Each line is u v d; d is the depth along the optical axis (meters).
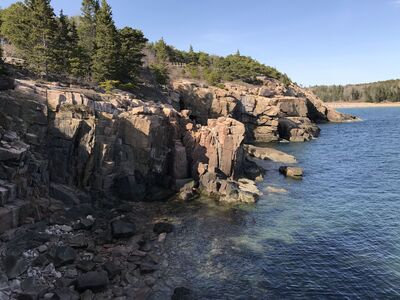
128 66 71.94
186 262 30.38
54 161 40.94
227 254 32.03
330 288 27.06
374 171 63.44
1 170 31.91
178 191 49.94
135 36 75.31
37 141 38.94
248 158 71.88
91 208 39.91
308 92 176.75
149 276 27.89
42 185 37.69
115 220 35.22
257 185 55.78
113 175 45.28
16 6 76.31
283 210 43.84
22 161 33.97
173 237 35.31
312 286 27.28
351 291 26.69
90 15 81.94
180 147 53.62
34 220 33.41
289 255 32.09
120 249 31.55
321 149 90.19
